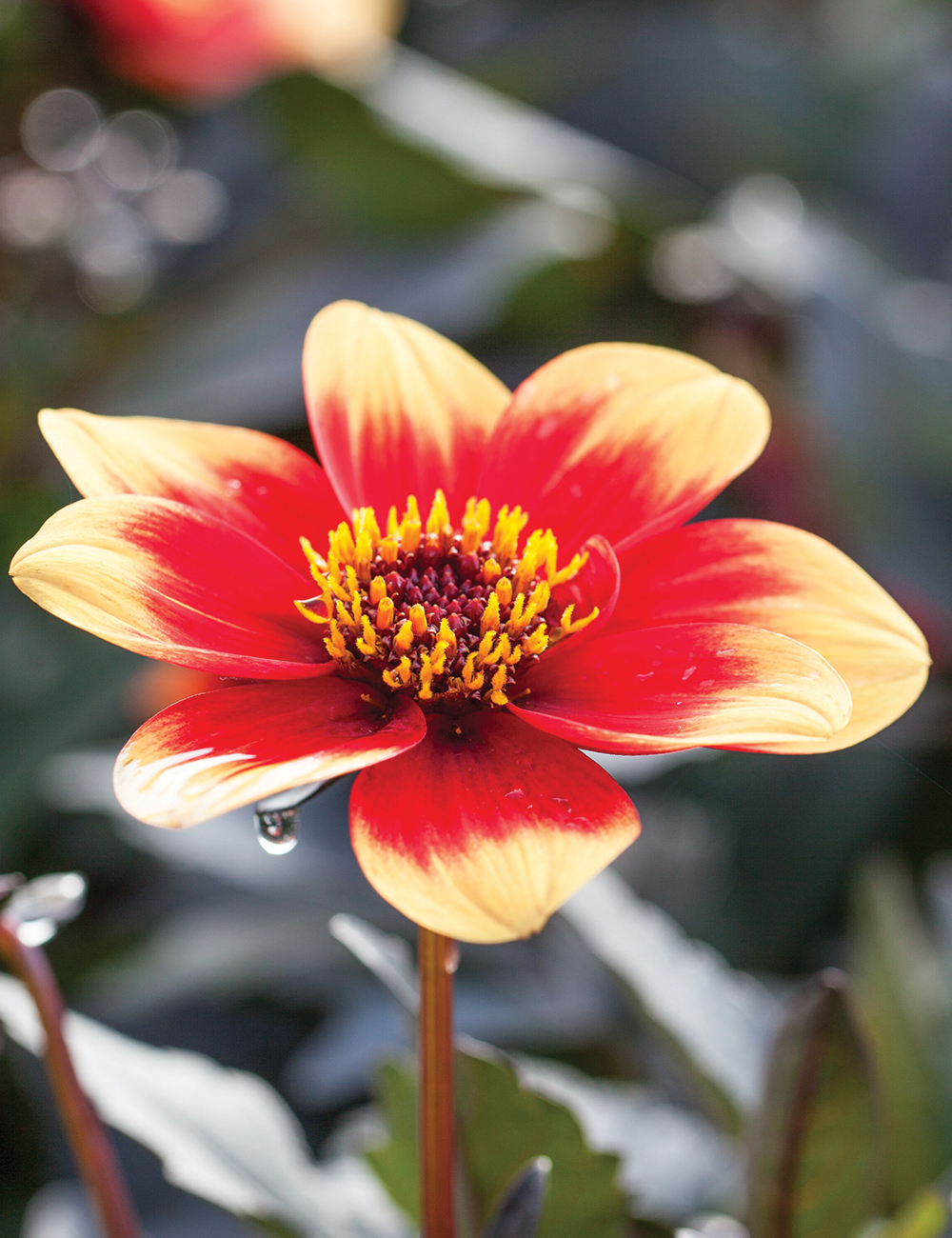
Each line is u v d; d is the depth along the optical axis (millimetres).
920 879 660
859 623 401
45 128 954
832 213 960
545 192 843
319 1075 559
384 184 882
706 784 714
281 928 651
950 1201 434
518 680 399
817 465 761
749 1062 447
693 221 876
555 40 1056
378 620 398
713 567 408
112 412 840
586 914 454
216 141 1112
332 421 416
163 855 648
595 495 417
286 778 366
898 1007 477
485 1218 410
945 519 720
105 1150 407
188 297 947
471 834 373
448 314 812
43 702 700
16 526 728
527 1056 577
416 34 1198
